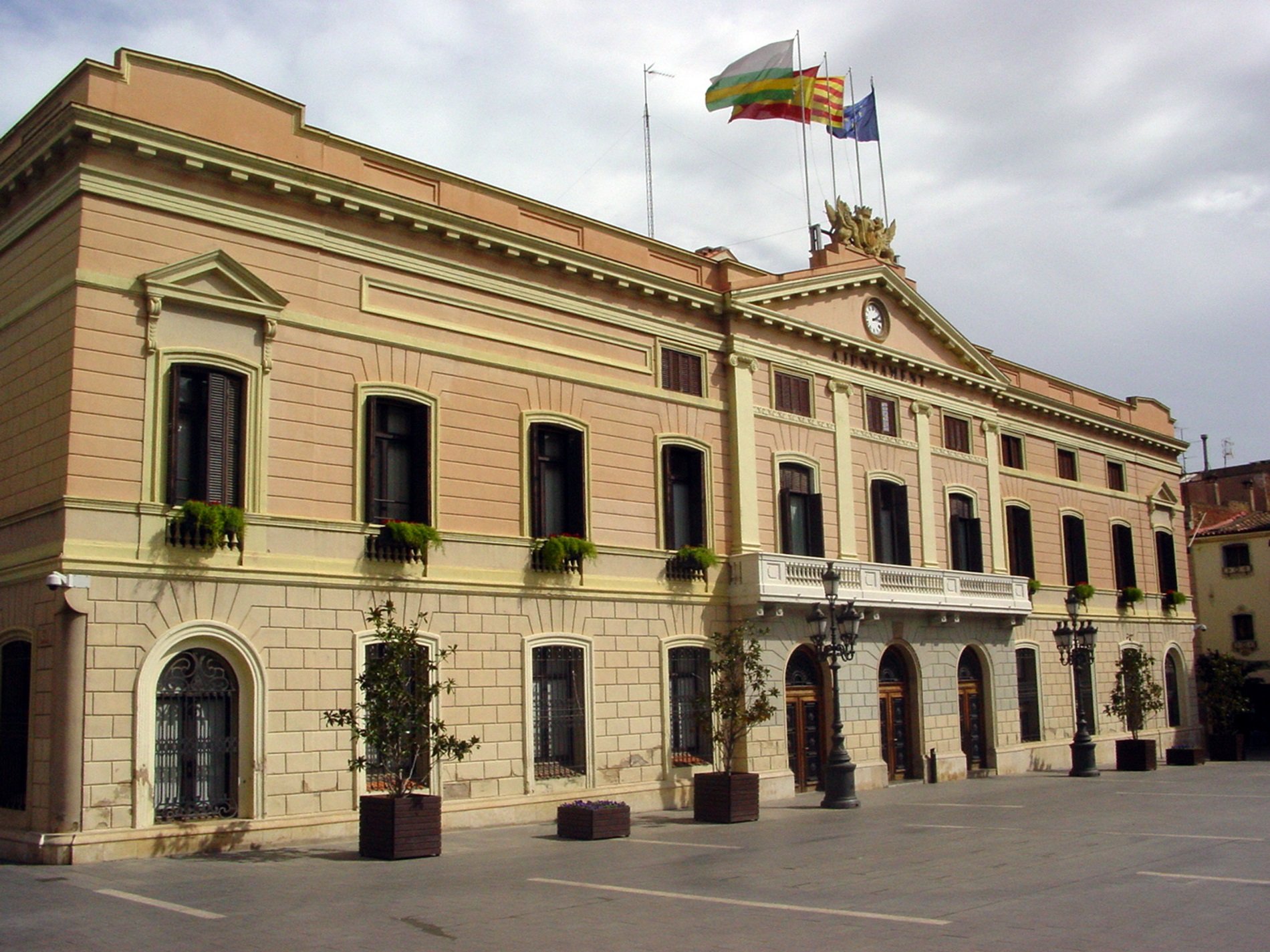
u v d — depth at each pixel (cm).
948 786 3109
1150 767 3594
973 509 3638
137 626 1856
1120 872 1558
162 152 1961
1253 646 5312
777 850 1838
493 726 2295
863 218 3456
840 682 3014
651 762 2583
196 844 1858
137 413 1903
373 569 2153
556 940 1165
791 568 2862
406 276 2289
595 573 2527
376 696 1803
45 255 1977
